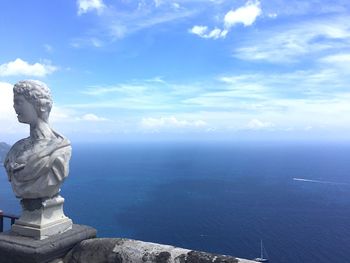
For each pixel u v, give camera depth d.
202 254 3.20
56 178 3.68
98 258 3.54
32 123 3.89
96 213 81.88
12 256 3.54
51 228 3.73
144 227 71.94
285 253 58.84
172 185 135.12
